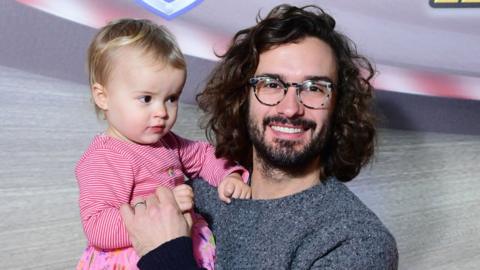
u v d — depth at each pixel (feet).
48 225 4.99
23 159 4.80
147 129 3.19
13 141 4.73
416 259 6.55
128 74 3.09
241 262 3.15
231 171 3.67
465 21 5.96
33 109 4.79
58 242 5.06
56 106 4.89
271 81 3.29
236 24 5.38
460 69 6.14
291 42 3.32
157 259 2.77
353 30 5.66
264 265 3.04
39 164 4.88
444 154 6.47
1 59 4.58
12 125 4.71
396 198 6.39
